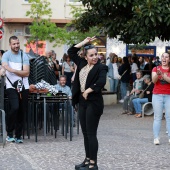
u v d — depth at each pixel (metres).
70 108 11.01
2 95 10.28
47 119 11.71
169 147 10.26
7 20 32.38
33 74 12.13
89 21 18.98
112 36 18.17
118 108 19.22
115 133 12.35
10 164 8.34
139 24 15.25
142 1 15.48
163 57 10.59
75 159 8.80
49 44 32.38
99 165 8.33
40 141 10.78
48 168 8.06
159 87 10.64
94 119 7.57
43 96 10.88
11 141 10.47
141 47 30.55
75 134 12.02
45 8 27.41
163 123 14.68
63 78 13.85
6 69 10.11
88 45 7.79
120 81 22.19
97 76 7.60
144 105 16.08
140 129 13.28
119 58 24.41
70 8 31.30
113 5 16.75
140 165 8.38
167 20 14.57
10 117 10.23
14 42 10.23
